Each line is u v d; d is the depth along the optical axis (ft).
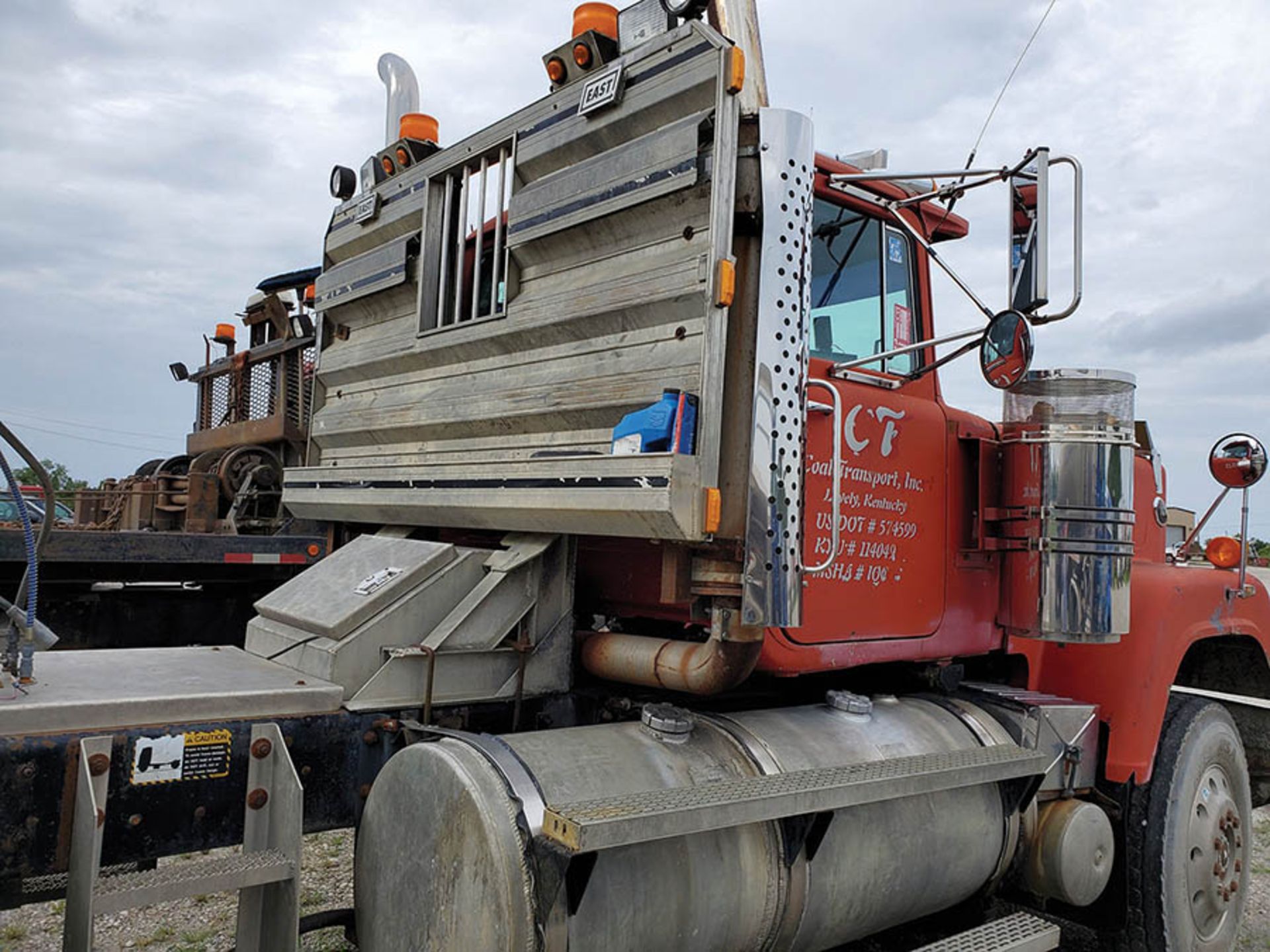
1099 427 11.29
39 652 9.79
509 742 7.93
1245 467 13.98
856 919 9.33
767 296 8.71
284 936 7.42
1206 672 15.94
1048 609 11.35
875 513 10.64
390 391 12.75
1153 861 12.10
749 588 8.45
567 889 7.02
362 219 13.33
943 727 10.66
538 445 10.28
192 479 19.27
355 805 8.42
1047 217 9.08
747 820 7.47
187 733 7.53
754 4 9.83
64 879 7.60
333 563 10.69
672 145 8.88
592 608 11.23
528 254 10.55
